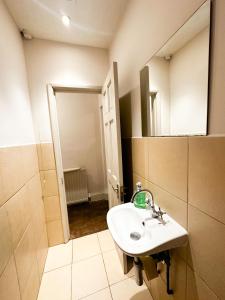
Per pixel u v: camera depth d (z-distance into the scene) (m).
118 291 1.33
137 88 1.26
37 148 1.74
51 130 1.78
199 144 0.70
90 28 1.57
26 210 1.24
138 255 0.76
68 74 1.80
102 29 1.59
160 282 1.15
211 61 0.62
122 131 1.70
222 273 0.65
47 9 1.31
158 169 1.06
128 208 1.21
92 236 2.04
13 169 1.08
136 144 1.37
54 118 1.79
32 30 1.55
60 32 1.61
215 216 0.65
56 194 1.85
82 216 2.52
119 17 1.45
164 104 0.94
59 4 1.26
